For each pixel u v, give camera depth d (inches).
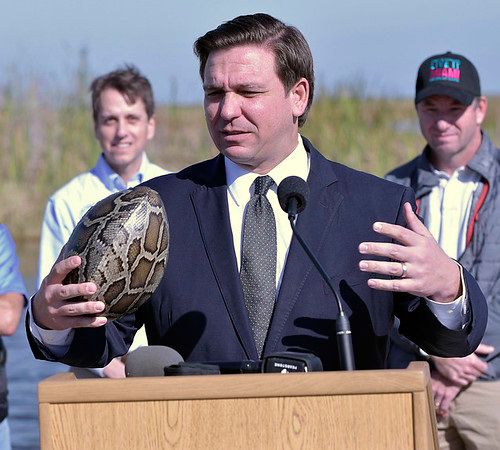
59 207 283.7
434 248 149.3
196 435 132.4
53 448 133.4
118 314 153.3
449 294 153.9
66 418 133.5
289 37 167.9
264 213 170.1
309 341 162.9
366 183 174.1
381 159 757.3
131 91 287.0
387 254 146.9
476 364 256.8
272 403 131.6
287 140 171.3
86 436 133.3
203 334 165.2
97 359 162.9
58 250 282.2
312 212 169.9
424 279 149.1
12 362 461.1
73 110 796.0
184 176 178.1
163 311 168.2
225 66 164.7
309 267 166.1
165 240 155.1
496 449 258.2
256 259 167.8
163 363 152.3
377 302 166.9
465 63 270.4
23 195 764.0
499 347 257.4
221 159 176.7
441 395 259.8
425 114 269.9
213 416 132.1
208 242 169.3
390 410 130.0
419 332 167.0
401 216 171.2
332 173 174.2
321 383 130.2
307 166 175.6
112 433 133.1
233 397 131.6
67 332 157.9
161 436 132.6
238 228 171.3
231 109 164.1
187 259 169.2
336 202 171.3
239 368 145.1
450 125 266.1
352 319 165.2
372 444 130.2
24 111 790.5
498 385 257.8
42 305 148.6
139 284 152.0
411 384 129.0
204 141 828.6
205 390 131.6
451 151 267.3
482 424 258.5
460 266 156.8
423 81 270.8
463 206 267.0
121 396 132.3
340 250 167.8
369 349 166.2
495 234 261.4
